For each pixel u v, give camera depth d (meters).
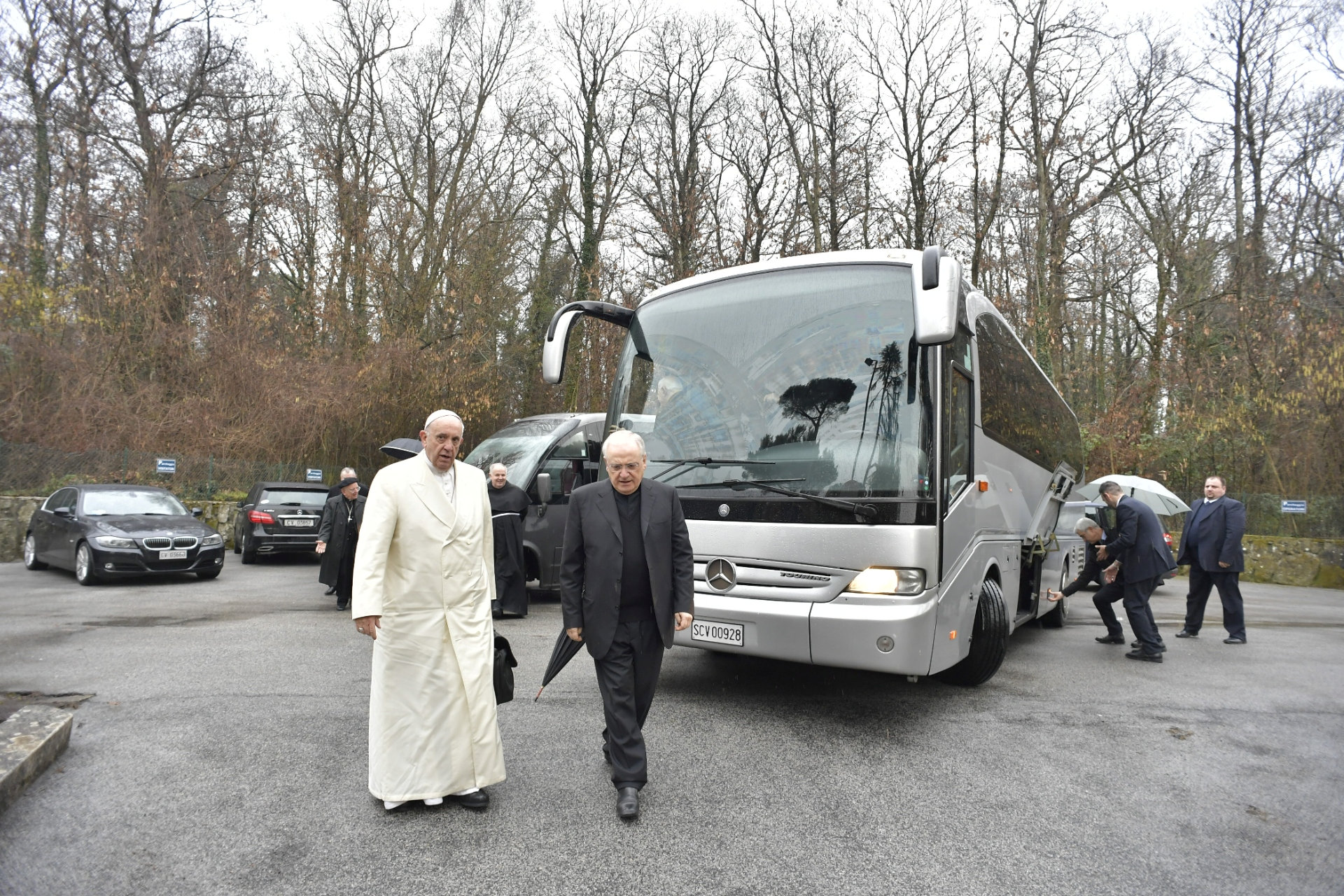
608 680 3.91
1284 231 21.11
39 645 7.24
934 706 5.88
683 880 3.17
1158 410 23.39
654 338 6.25
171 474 18.28
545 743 4.77
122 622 8.52
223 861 3.23
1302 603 13.89
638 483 4.04
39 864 3.17
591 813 3.79
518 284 25.53
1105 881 3.24
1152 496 13.73
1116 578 8.34
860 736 5.11
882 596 4.95
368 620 3.66
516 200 26.86
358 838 3.47
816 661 5.07
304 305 22.75
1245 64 22.91
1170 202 24.92
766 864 3.33
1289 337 19.62
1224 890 3.20
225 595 10.84
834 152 25.64
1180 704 6.07
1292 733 5.38
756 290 5.95
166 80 23.44
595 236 27.81
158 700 5.47
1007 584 6.97
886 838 3.61
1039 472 8.71
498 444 11.70
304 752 4.49
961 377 5.77
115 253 21.08
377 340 22.27
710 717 5.48
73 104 22.23
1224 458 20.97
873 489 5.07
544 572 10.58
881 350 5.34
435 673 3.77
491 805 3.86
